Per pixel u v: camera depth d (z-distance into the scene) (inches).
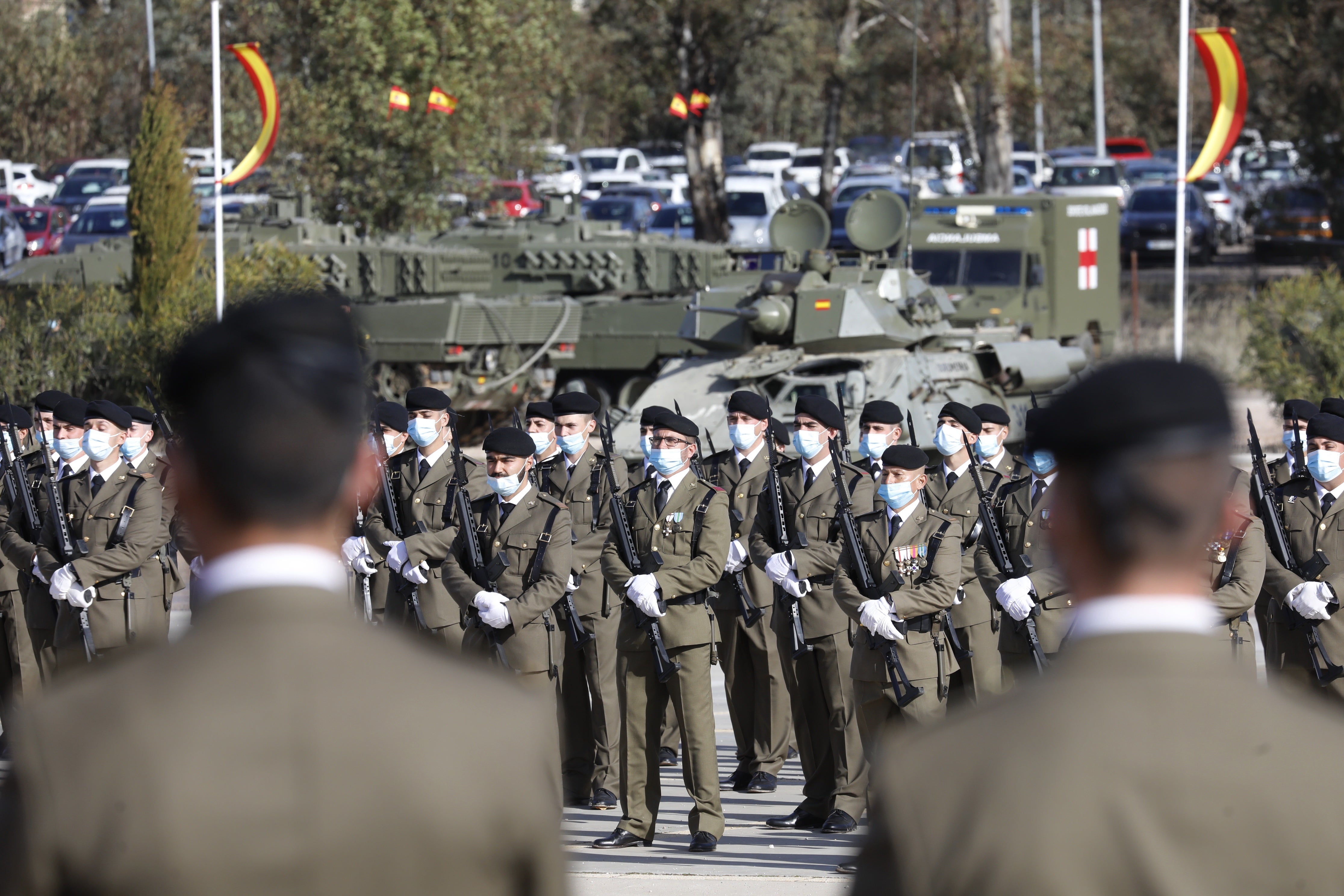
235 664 349.7
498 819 347.3
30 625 1558.8
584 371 3656.5
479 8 4722.0
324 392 372.5
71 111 7785.4
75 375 3221.0
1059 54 6845.5
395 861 339.0
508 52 4933.6
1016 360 2719.0
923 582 1242.0
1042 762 339.9
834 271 2716.5
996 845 334.6
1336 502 1341.0
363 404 388.8
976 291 4106.8
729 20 5265.8
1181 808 332.8
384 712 346.0
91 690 350.0
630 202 6343.5
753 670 1561.3
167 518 1603.1
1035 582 1305.4
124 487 1510.8
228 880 331.3
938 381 2586.1
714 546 1273.4
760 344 2684.5
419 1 4817.9
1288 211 6077.8
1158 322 5049.2
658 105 6865.2
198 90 7155.5
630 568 1282.0
